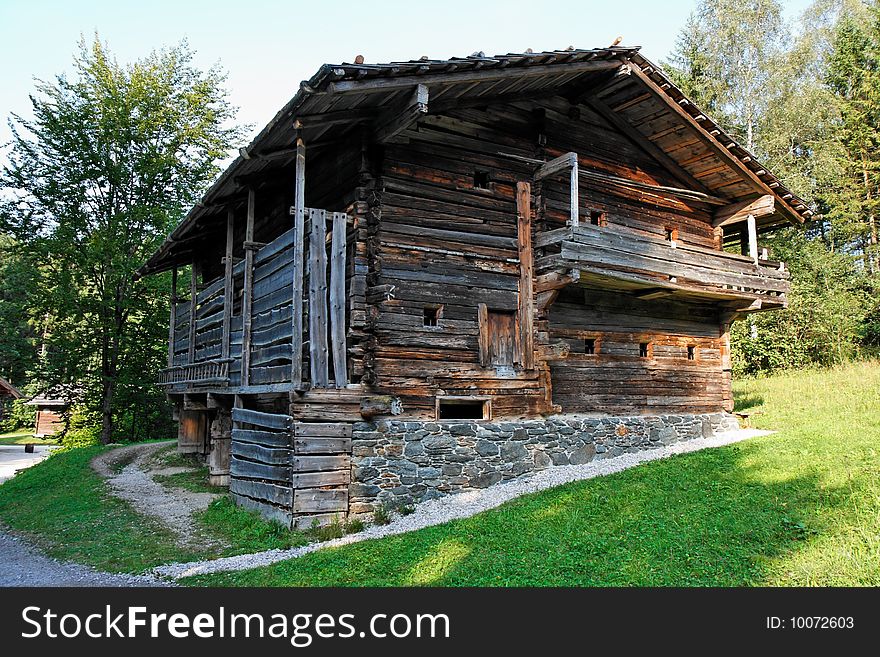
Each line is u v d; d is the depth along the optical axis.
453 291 11.31
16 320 32.06
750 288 14.05
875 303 23.45
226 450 13.76
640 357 14.07
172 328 17.80
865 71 26.23
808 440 12.12
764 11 28.81
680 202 14.95
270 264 10.97
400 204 10.93
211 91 26.84
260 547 8.64
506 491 10.66
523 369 11.90
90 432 24.83
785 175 26.41
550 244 11.66
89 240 23.31
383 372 10.41
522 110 12.57
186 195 25.72
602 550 7.23
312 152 11.26
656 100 12.67
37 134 22.84
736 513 8.22
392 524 9.48
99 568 8.12
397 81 9.33
